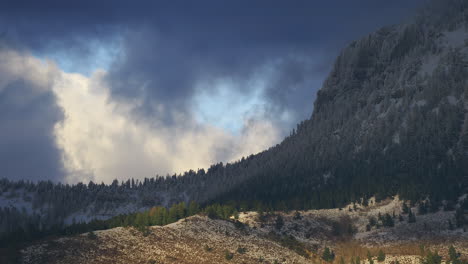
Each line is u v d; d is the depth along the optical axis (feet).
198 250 594.65
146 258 546.26
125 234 597.52
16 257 494.18
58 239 551.59
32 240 586.04
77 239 556.51
